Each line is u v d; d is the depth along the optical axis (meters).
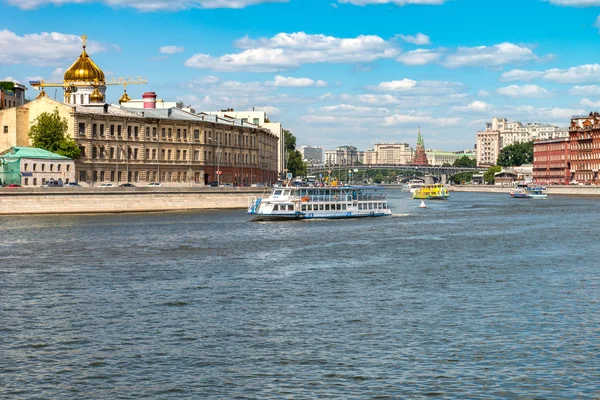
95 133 181.12
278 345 42.00
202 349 41.28
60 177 168.12
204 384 35.75
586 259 77.88
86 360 39.31
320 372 37.41
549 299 54.56
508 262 75.38
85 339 43.19
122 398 34.09
